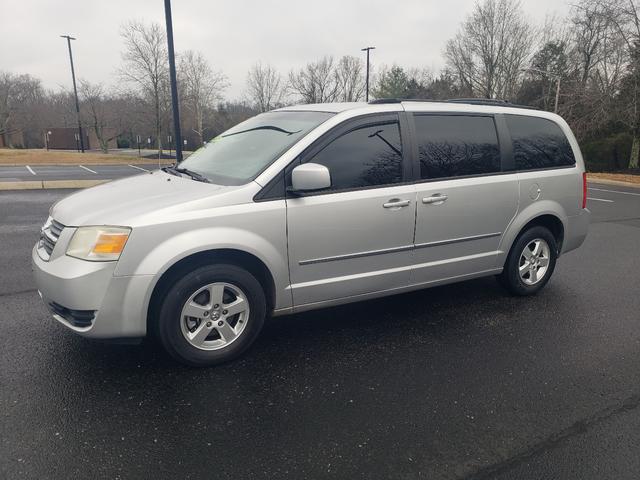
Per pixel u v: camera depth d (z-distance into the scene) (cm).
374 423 292
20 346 375
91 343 382
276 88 4262
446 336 415
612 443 277
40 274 332
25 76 5403
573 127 2481
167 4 1216
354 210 382
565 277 592
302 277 374
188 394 318
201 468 251
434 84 4925
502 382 342
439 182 425
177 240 322
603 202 1360
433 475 250
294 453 264
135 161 2925
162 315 330
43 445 264
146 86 3011
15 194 1175
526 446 274
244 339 362
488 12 3750
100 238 313
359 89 4372
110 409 298
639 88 2178
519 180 474
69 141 5394
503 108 481
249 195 346
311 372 351
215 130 4353
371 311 468
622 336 422
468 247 455
